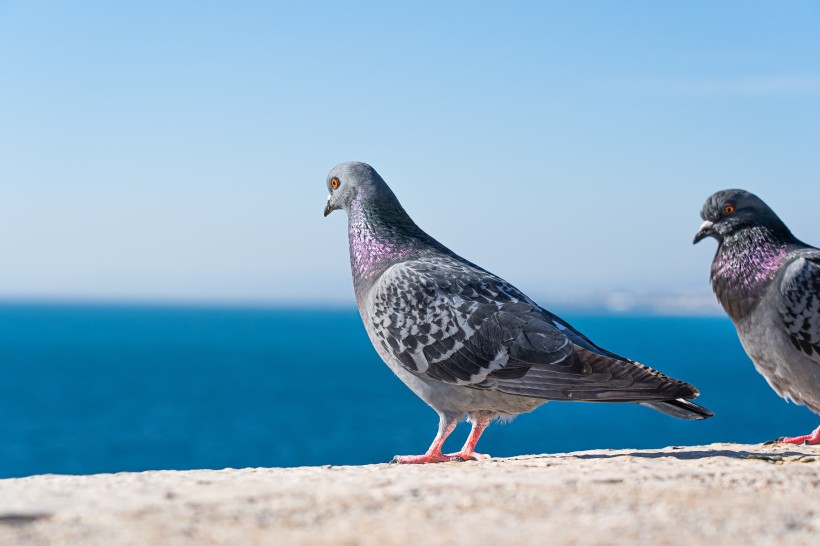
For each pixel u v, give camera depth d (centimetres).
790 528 84
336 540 81
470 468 100
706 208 125
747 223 123
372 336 117
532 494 89
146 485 92
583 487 91
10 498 87
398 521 84
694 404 108
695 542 81
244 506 86
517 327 111
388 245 118
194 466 465
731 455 108
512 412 114
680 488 92
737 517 85
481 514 85
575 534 82
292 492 89
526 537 81
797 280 119
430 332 113
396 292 115
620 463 102
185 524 83
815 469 98
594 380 108
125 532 81
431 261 117
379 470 100
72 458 504
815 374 120
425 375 114
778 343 121
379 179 121
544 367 110
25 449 542
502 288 115
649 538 81
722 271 124
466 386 112
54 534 81
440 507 86
